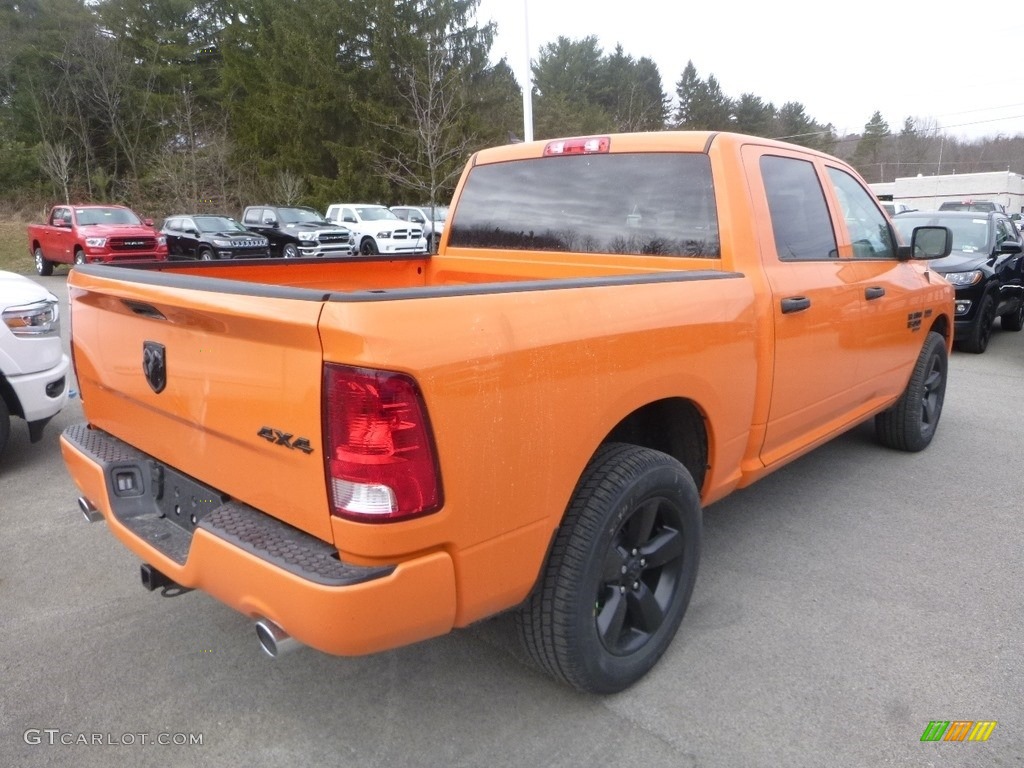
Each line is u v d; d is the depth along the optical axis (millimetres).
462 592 2186
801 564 3869
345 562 2047
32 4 40031
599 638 2633
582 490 2543
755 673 2969
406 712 2768
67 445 3094
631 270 3582
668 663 3035
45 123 37750
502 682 2932
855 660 3057
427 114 24469
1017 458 5480
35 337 5117
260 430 2172
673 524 2912
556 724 2693
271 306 2041
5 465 5398
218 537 2209
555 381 2293
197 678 2975
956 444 5801
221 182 37281
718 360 2992
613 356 2486
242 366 2191
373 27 33562
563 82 56969
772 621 3336
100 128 40438
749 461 3506
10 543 4152
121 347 2779
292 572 2018
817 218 3869
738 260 3262
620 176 3662
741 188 3326
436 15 33219
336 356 1926
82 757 2549
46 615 3426
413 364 1941
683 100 66500
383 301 1950
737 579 3711
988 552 4008
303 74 34594
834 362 3908
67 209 21203
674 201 3467
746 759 2521
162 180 37281
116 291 2643
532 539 2340
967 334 9391
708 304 2928
